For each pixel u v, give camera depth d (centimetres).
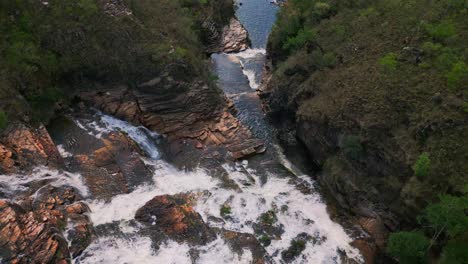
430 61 4038
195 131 4853
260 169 4447
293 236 3562
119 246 3234
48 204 3406
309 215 3822
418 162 3250
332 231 3653
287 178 4322
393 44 4547
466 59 3912
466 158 3195
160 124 4859
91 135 4462
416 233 3123
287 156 4709
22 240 2906
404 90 3850
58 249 2964
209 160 4475
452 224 2866
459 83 3669
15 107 4181
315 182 4275
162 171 4216
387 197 3578
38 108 4588
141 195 3806
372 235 3591
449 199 2883
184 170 4294
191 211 3578
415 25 4622
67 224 3272
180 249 3259
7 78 4362
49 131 4484
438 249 3092
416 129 3522
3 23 4691
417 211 3250
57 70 4838
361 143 3772
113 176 3931
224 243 3350
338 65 4741
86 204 3584
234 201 3878
